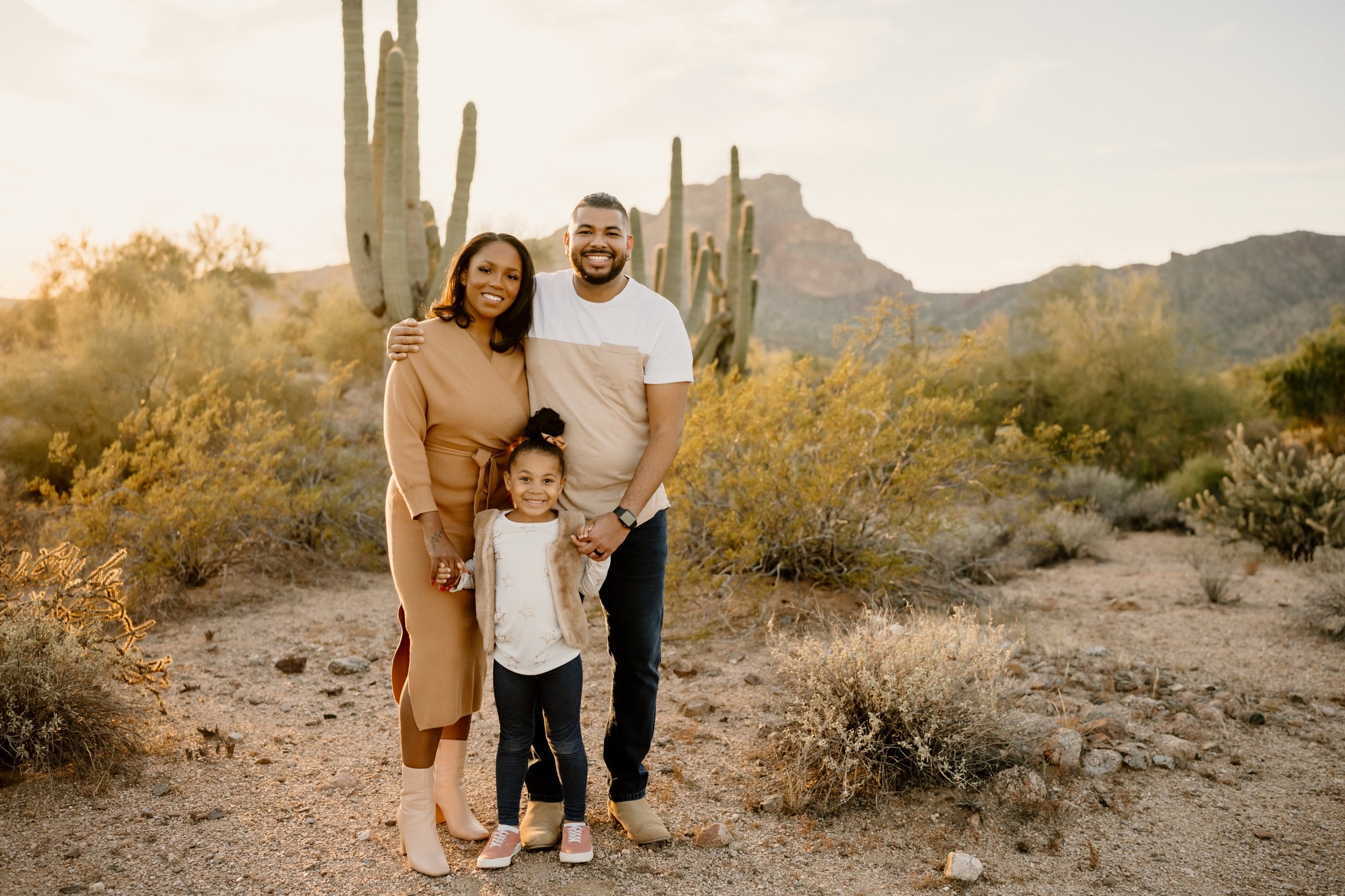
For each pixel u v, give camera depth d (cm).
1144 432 1636
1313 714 424
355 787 331
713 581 568
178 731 381
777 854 290
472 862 278
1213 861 288
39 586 403
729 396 617
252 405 768
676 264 1155
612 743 302
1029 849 295
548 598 273
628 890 265
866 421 633
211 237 2933
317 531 746
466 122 1016
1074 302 1806
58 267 2055
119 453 668
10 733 323
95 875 263
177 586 620
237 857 277
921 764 330
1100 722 390
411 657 275
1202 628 581
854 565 613
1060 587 735
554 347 281
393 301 988
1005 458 672
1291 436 1716
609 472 288
